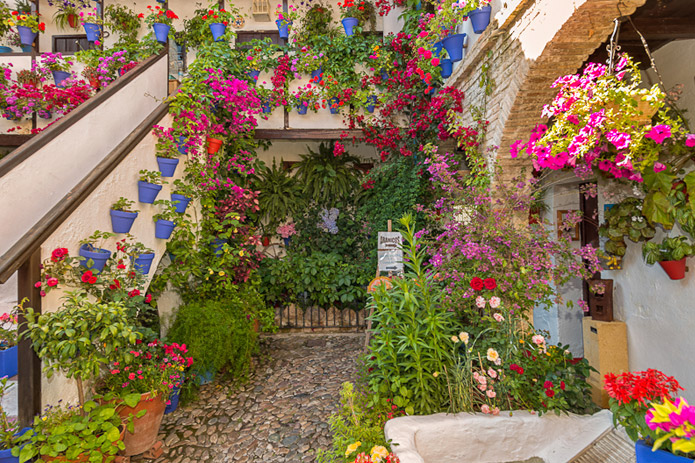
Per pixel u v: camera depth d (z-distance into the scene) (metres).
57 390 2.42
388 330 2.86
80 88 5.19
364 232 6.91
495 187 3.56
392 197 5.82
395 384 2.64
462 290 3.21
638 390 1.86
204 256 4.90
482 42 3.57
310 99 5.90
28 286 2.25
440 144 5.18
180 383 3.22
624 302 3.43
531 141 2.46
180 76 6.11
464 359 2.84
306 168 7.12
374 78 5.80
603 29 2.40
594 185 3.22
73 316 2.14
